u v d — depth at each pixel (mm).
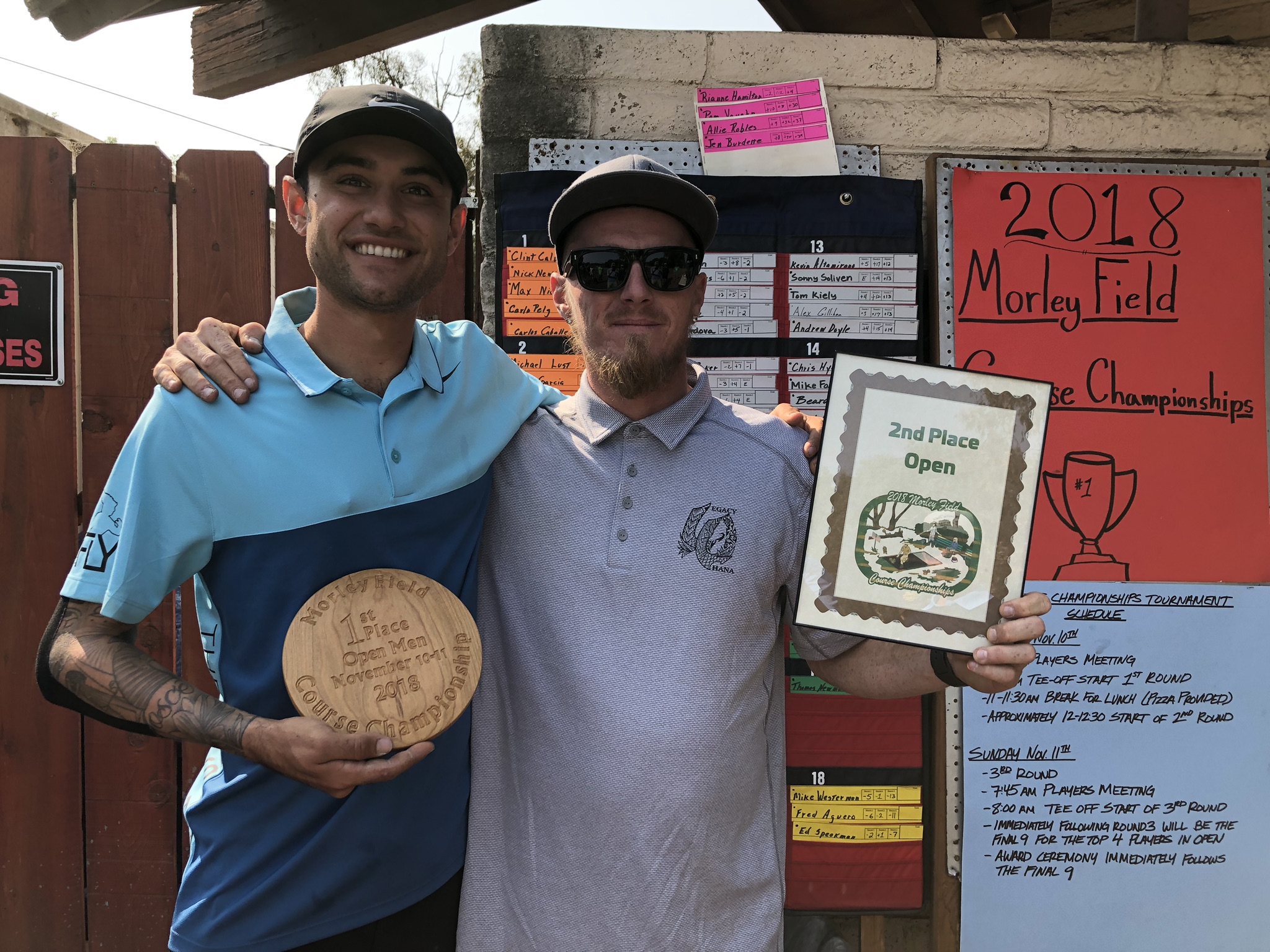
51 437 2197
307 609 1261
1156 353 2211
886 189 2182
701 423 1555
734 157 2197
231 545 1299
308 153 1301
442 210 1382
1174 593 2197
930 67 2281
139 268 2178
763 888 1460
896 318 2191
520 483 1512
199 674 2160
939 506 1396
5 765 2188
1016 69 2293
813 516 1394
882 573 1389
